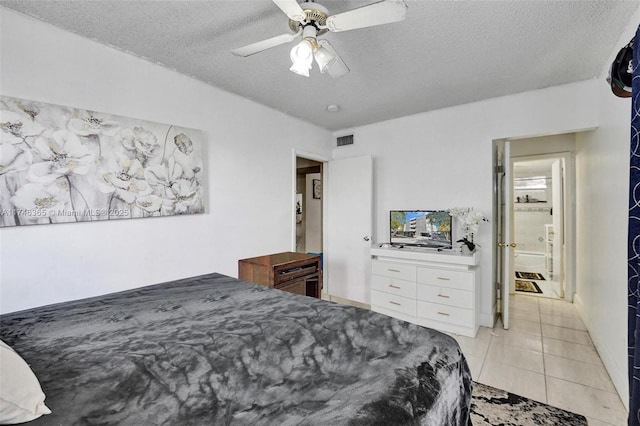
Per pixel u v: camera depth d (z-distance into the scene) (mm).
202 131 2795
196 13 1838
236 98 3111
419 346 1179
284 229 3676
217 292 1797
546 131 2936
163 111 2508
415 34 2023
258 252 3348
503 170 3391
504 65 2467
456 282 3084
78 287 2033
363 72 2602
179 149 2561
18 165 1772
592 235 2961
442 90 3000
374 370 1019
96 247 2117
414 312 3344
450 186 3520
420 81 2789
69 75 1997
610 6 1725
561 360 2547
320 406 833
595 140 2801
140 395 839
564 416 1849
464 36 2049
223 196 2994
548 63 2426
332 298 4418
